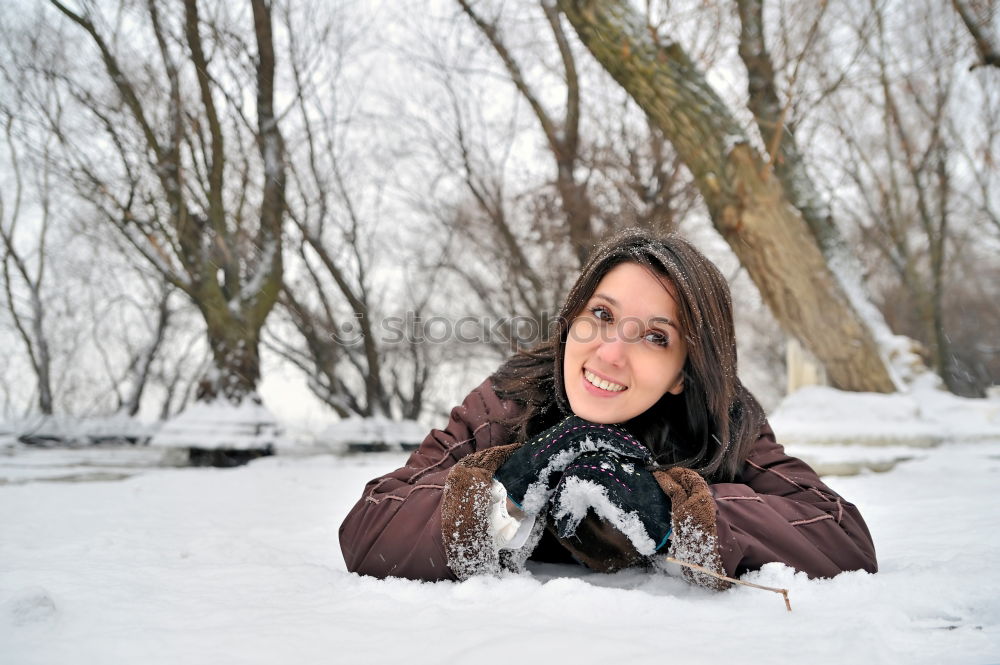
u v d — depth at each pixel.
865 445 6.54
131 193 10.29
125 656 1.02
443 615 1.25
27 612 1.17
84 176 10.63
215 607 1.33
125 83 9.88
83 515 3.34
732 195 7.11
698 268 1.70
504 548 1.55
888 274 21.69
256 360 10.32
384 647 1.06
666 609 1.29
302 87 12.43
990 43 7.55
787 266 7.09
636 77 7.23
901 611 1.28
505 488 1.54
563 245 13.56
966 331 26.36
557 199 13.69
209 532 2.66
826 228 7.94
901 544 2.18
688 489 1.52
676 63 7.21
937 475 5.42
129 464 8.80
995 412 6.99
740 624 1.21
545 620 1.21
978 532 2.35
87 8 9.67
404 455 11.69
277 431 9.85
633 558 1.64
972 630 1.18
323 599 1.43
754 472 1.79
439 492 1.61
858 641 1.06
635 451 1.55
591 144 13.62
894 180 17.38
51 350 18.83
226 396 9.84
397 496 1.66
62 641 1.08
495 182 16.14
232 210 11.07
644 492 1.51
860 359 7.10
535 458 1.54
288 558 2.01
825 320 7.10
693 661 0.97
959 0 7.62
